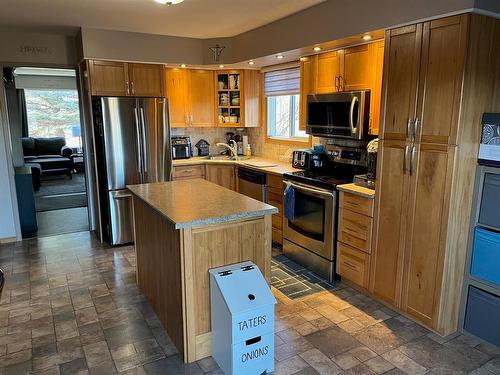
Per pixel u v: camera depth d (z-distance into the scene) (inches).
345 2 118.8
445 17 90.8
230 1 126.8
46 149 378.6
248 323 84.4
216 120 214.4
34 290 132.6
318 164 160.9
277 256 161.5
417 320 109.9
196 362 94.6
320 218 137.7
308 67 157.0
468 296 104.1
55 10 137.1
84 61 171.5
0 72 171.6
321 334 105.1
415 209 104.2
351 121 131.6
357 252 125.3
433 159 97.9
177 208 99.3
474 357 95.5
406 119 103.3
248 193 186.1
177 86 203.2
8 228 182.2
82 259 161.3
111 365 93.3
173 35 181.6
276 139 203.6
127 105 172.1
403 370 90.6
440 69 93.5
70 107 410.0
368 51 126.3
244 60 179.3
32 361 94.9
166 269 101.7
